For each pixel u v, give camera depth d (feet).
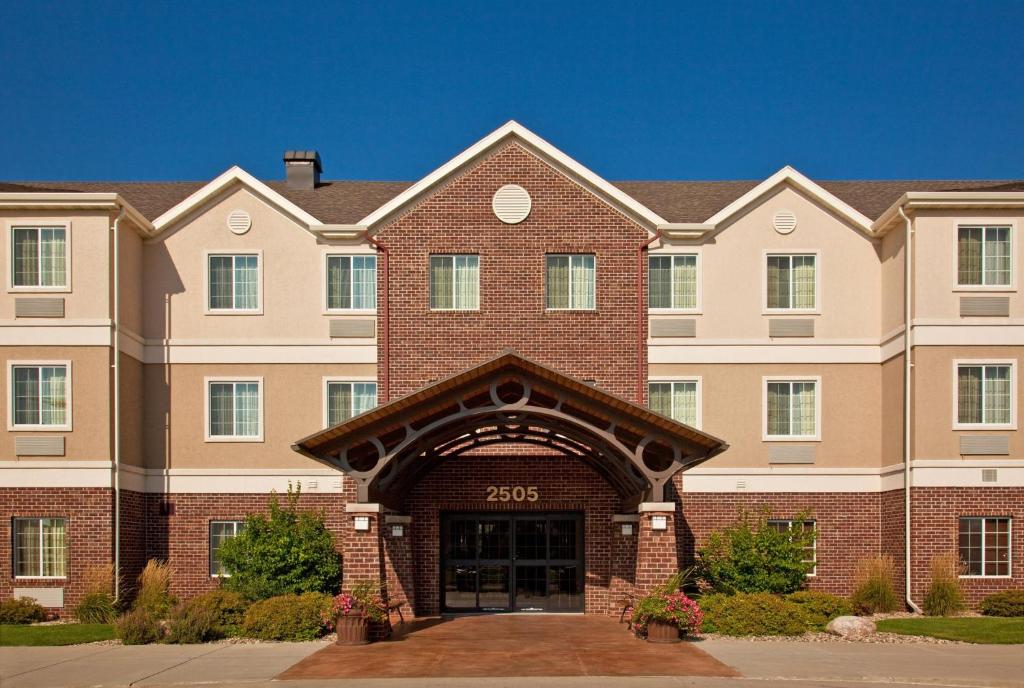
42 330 80.18
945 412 80.43
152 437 86.12
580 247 86.22
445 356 85.35
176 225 87.76
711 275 87.20
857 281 87.61
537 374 66.59
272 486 85.66
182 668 55.36
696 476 85.61
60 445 79.41
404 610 78.79
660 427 67.67
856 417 86.74
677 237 86.84
